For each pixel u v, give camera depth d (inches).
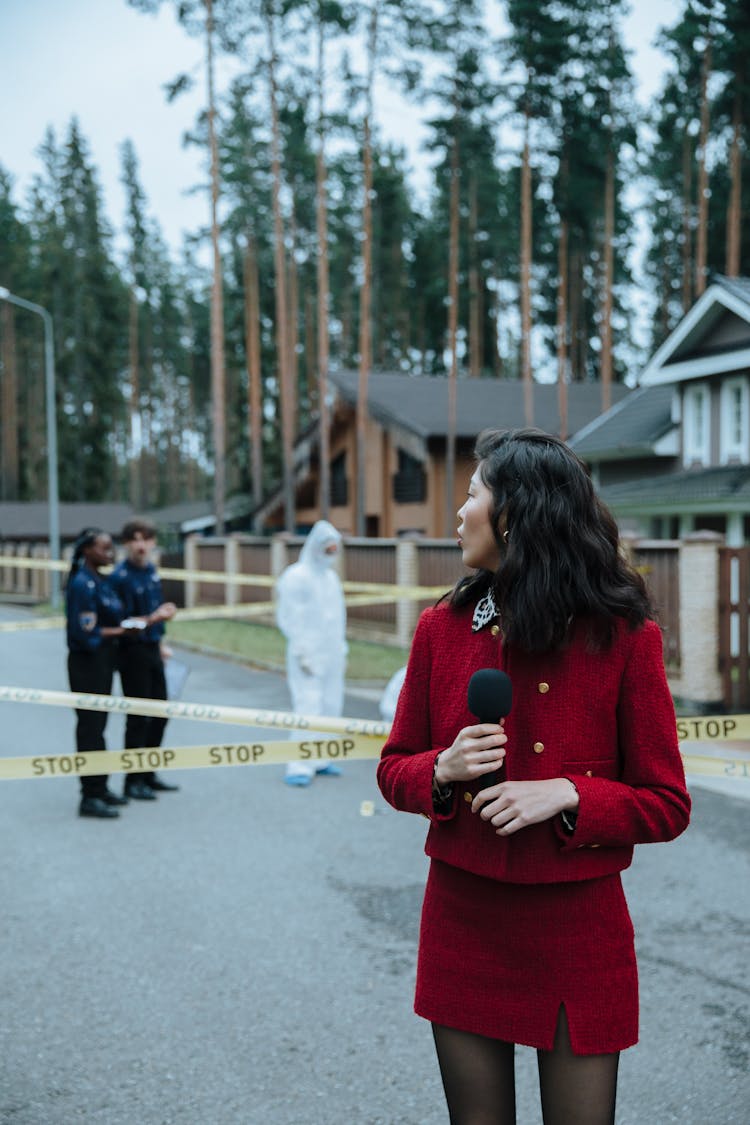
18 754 355.3
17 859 239.1
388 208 2065.7
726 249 1359.5
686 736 169.2
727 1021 156.4
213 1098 135.8
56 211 2539.4
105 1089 138.2
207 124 1094.4
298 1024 156.9
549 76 1131.3
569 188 1188.5
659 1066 143.0
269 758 190.7
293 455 1384.1
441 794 79.3
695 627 414.9
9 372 2512.3
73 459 2573.8
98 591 275.9
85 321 2544.3
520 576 77.2
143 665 296.4
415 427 1174.3
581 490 79.5
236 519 2028.8
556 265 1907.0
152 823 270.8
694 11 1074.1
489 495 80.1
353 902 210.1
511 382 1387.8
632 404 1095.6
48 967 177.5
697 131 1349.7
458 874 81.1
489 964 79.0
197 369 3056.1
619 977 78.7
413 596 609.0
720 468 850.8
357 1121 130.4
